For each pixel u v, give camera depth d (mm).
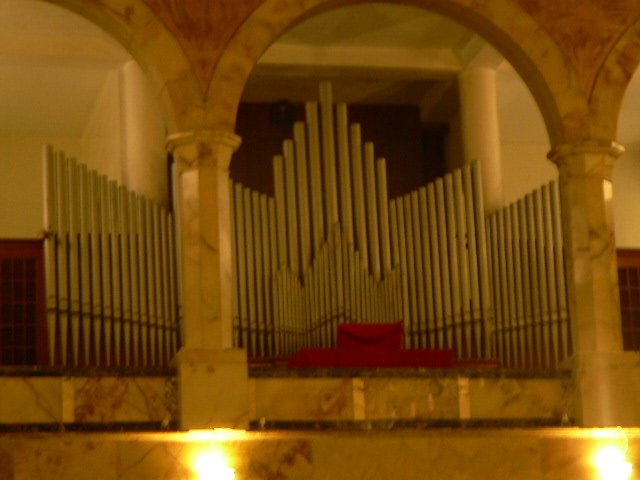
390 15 14188
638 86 15891
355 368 11422
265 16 11797
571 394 11797
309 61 14789
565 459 11672
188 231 11398
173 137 11500
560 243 13047
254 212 13047
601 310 11938
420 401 11477
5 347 13062
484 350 13172
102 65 14438
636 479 11766
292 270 13047
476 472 11477
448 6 12211
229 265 11438
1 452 10648
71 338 11812
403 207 13570
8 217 16375
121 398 10914
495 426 11555
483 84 14969
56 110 15984
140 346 12062
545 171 17625
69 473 10719
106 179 12258
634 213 17922
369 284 13258
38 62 14336
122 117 14180
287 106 15414
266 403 11180
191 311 11242
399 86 15555
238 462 11055
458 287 13266
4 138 16547
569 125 12148
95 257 12016
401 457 11367
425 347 13273
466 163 14883
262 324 12836
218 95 11570
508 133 17344
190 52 11617
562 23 12297
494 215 13445
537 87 12344
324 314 13055
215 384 11000
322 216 13305
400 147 15906
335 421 11273
